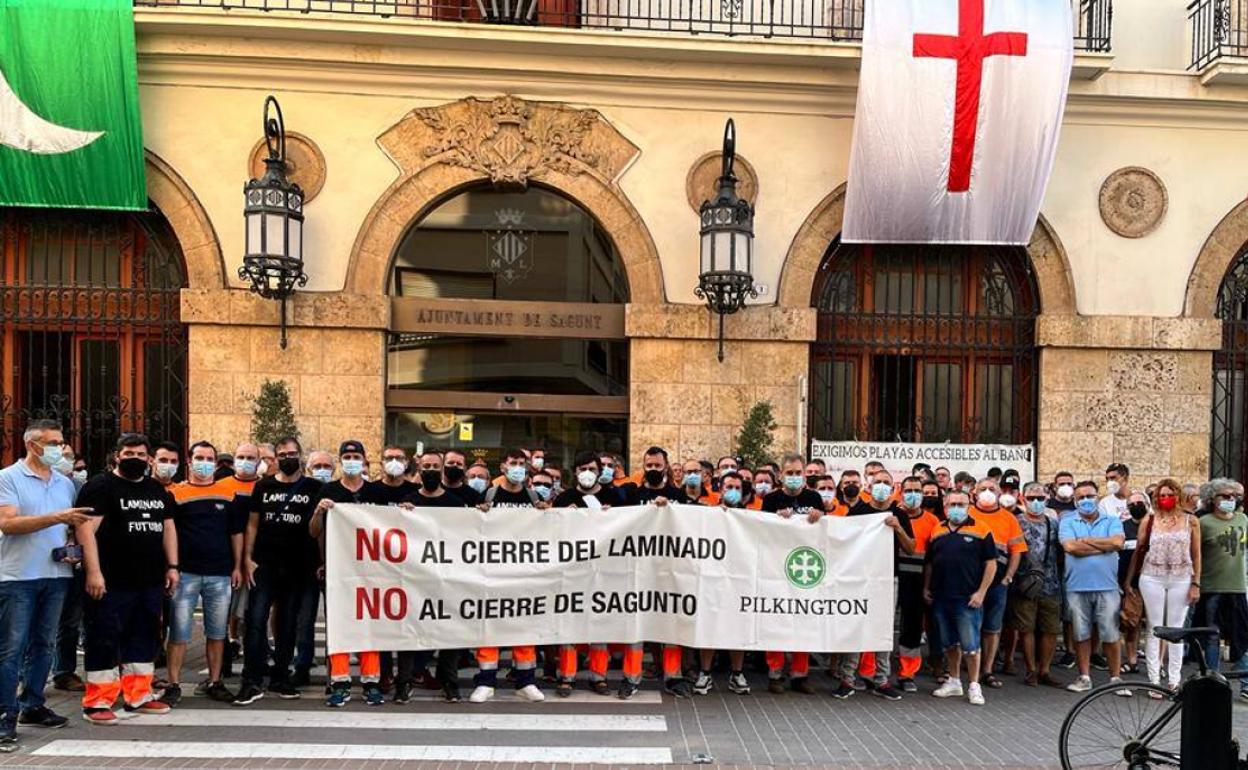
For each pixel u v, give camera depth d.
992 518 7.53
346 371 10.69
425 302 10.99
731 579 6.97
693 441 10.98
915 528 7.54
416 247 11.18
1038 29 10.48
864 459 10.98
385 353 10.88
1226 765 4.61
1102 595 7.52
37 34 10.11
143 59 10.50
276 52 10.54
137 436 6.20
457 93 10.91
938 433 11.58
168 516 6.40
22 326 10.72
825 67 10.96
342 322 10.65
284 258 10.02
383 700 6.72
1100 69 10.92
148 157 10.58
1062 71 10.48
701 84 11.02
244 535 6.84
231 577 6.78
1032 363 11.48
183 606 6.55
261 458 7.64
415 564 6.64
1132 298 11.33
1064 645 8.72
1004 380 11.62
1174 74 11.22
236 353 10.56
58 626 6.39
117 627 6.12
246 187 10.03
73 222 10.84
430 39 10.48
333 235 10.77
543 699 6.84
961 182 10.70
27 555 5.74
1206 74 11.09
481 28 10.45
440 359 11.14
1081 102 11.28
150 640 6.34
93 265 10.89
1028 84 10.47
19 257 10.80
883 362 11.57
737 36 10.81
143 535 6.18
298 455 6.82
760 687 7.41
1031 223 10.83
